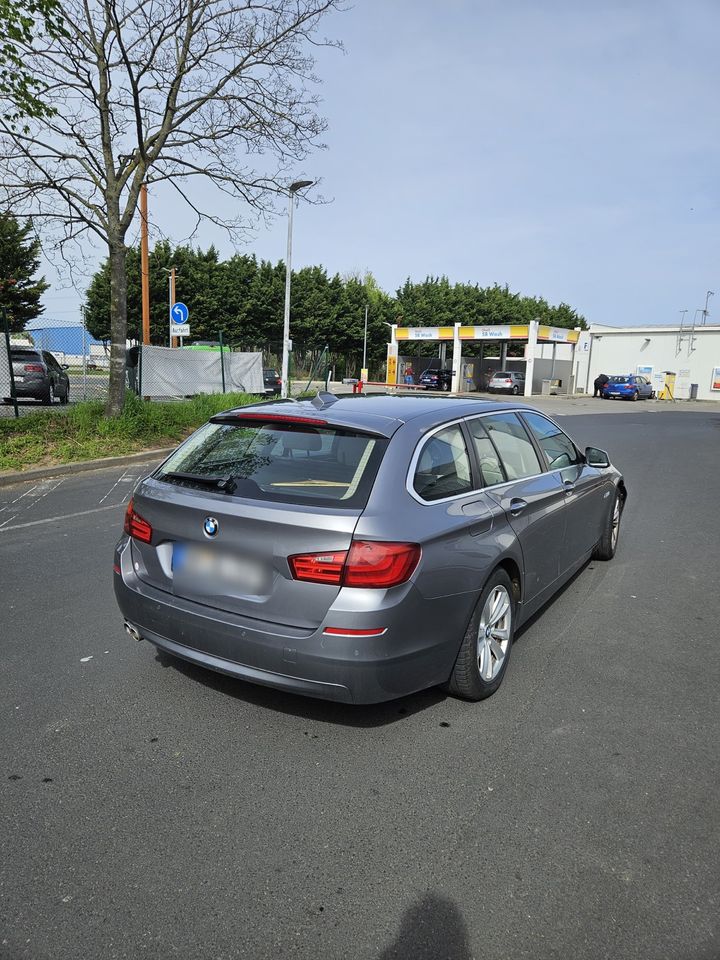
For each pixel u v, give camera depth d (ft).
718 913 7.26
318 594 9.42
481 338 147.33
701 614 16.21
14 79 29.43
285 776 9.58
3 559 19.44
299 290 167.12
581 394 173.58
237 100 37.73
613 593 17.62
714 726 11.10
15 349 55.77
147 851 8.09
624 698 11.99
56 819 8.62
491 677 11.76
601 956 6.73
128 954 6.67
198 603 10.49
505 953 6.76
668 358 172.96
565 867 7.91
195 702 11.52
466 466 11.79
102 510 25.66
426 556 9.82
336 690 9.44
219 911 7.22
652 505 29.55
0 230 41.73
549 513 13.82
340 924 7.07
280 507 9.82
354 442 10.66
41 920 7.06
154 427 42.47
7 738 10.39
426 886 7.61
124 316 40.70
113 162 37.86
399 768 9.80
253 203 40.98
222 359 60.70
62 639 13.94
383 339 192.95
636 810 8.95
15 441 35.76
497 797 9.20
